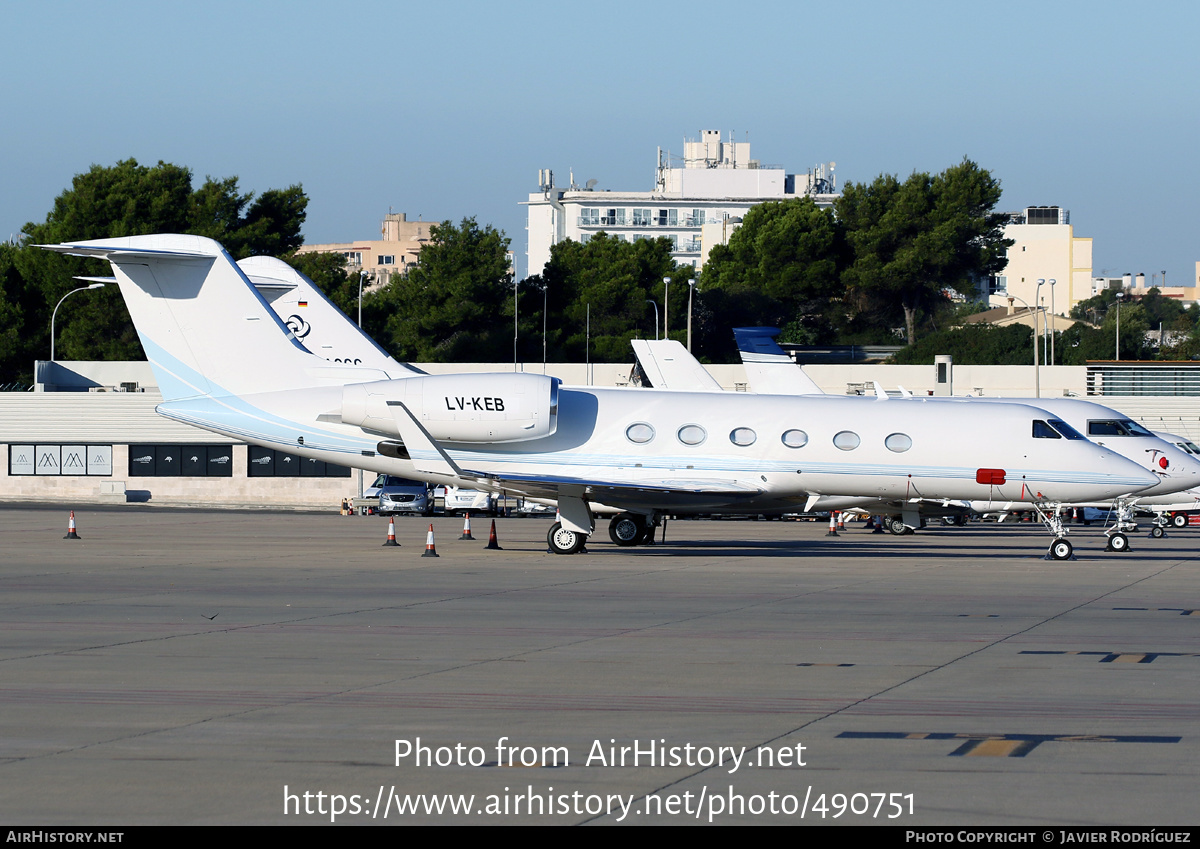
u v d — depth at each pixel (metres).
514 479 96.69
